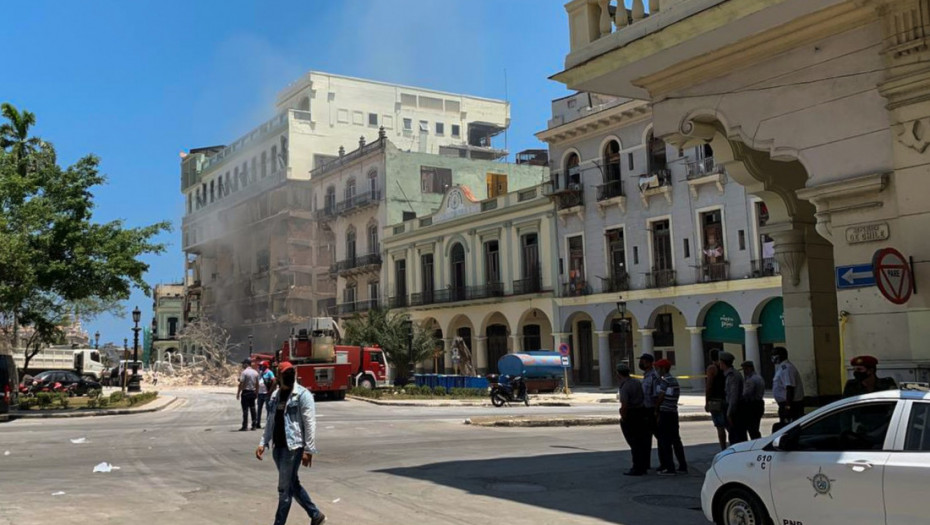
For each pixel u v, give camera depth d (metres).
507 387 29.11
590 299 39.31
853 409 6.23
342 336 57.75
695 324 34.34
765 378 32.09
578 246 40.81
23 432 19.27
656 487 10.08
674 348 37.12
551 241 42.03
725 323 33.59
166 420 23.39
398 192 55.66
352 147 67.81
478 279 47.06
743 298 32.53
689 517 8.20
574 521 8.01
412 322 47.03
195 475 11.28
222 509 8.59
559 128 40.81
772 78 10.06
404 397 33.03
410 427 19.56
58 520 7.98
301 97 68.44
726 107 10.64
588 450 14.27
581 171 40.44
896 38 8.68
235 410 28.19
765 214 32.06
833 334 12.08
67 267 25.92
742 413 11.12
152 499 9.23
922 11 8.47
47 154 28.91
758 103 10.22
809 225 12.26
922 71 8.39
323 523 7.70
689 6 10.25
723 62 10.62
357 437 16.98
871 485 5.85
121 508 8.65
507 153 70.62
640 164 37.22
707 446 14.84
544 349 43.88
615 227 38.38
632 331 38.31
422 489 9.94
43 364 55.56
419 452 14.05
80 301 32.34
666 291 35.59
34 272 25.38
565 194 40.62
